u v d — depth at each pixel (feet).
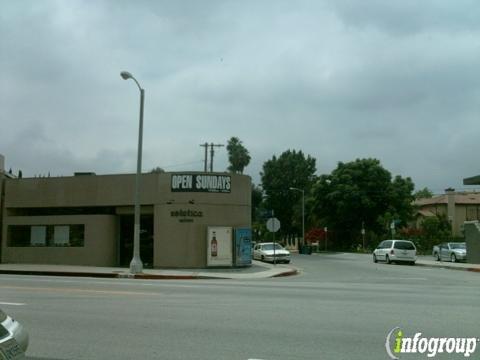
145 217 105.60
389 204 230.07
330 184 239.09
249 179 105.70
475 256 120.78
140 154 87.10
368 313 38.52
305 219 277.23
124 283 63.57
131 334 31.09
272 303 44.04
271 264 121.80
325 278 81.51
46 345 28.50
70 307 41.52
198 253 98.94
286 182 298.15
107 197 103.96
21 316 37.29
